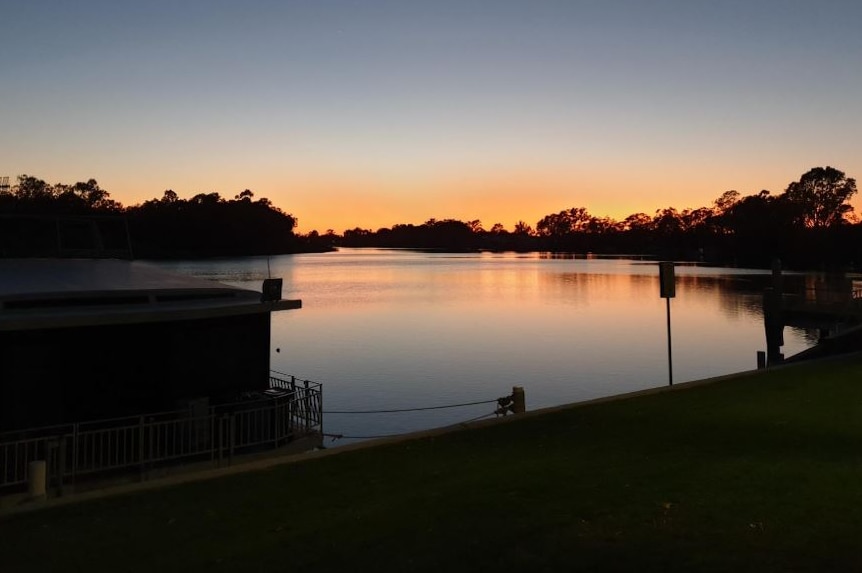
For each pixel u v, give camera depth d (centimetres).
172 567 657
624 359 3850
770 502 763
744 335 4850
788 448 993
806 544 645
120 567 662
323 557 663
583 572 605
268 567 647
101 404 1232
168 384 1301
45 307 1206
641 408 1350
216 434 1347
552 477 899
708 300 7462
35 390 1168
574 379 3272
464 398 2875
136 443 1263
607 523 720
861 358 1884
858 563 602
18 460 1136
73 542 728
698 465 925
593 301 7638
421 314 6338
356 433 2312
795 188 13875
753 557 620
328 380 3244
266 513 802
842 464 896
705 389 1534
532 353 4069
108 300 1285
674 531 691
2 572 655
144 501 857
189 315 1277
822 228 13138
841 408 1247
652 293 8725
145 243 18000
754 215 14450
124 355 1259
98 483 1160
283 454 1383
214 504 840
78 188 15525
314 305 7225
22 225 1678
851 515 714
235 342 1396
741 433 1099
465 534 705
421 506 802
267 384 1450
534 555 644
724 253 17800
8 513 820
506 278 12338
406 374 3394
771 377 1634
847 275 10662
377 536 712
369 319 5922
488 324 5553
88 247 1758
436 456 1043
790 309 3659
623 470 917
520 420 1295
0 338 1137
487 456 1030
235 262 18012
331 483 915
